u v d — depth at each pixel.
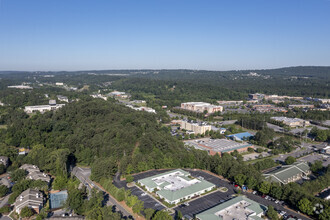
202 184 159.25
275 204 141.62
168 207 138.12
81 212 134.62
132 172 184.38
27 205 135.00
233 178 170.50
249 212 128.75
